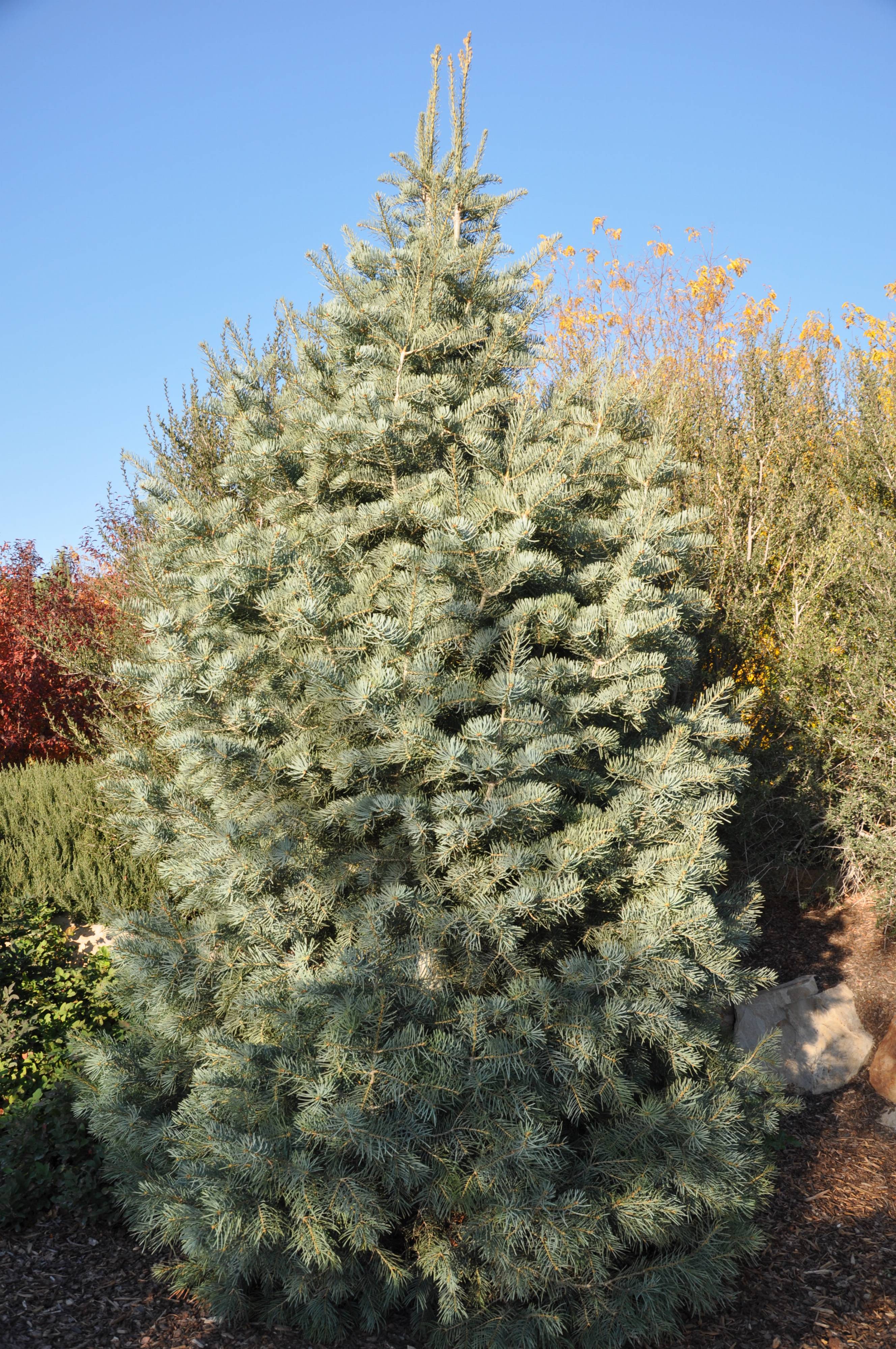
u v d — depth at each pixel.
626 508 3.95
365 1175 2.97
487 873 3.26
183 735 3.19
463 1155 3.03
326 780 3.57
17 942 5.37
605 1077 3.24
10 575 10.26
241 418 4.35
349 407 4.02
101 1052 3.63
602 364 4.25
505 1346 2.96
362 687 2.98
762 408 8.30
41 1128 3.87
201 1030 3.49
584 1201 3.03
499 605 3.57
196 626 3.70
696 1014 3.96
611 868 3.54
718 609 7.15
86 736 8.96
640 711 3.53
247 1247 2.89
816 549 7.27
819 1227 4.01
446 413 3.97
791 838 6.84
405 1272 3.00
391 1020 3.00
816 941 6.14
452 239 4.62
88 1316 3.07
